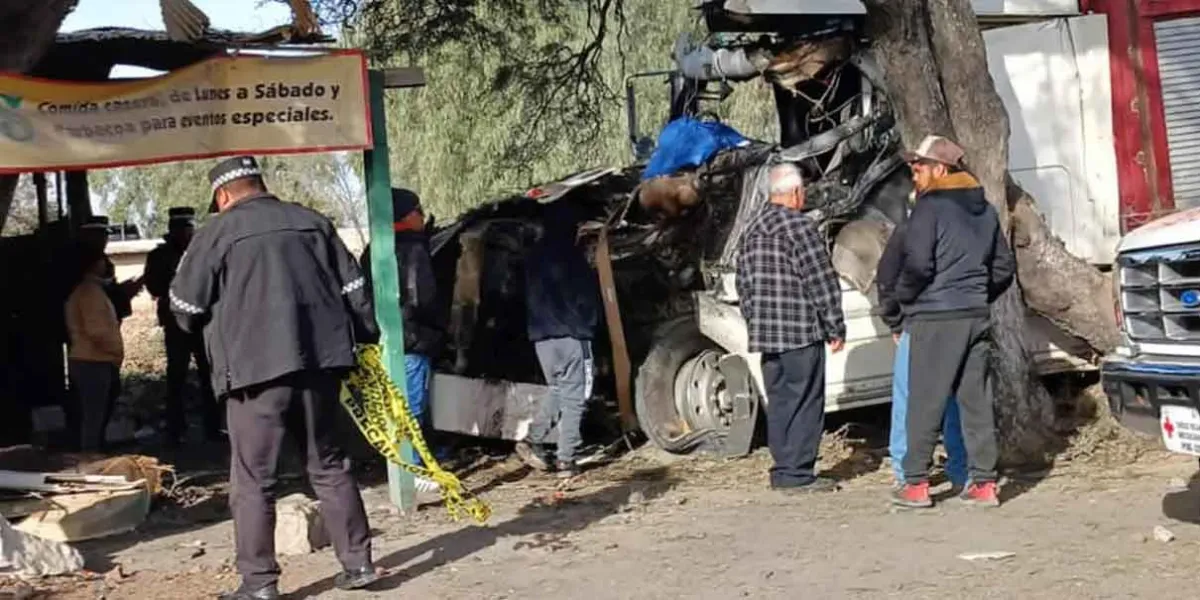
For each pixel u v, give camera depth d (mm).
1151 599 5582
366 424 6504
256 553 6000
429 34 14016
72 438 11586
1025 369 8734
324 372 6043
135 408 13586
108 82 7246
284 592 6305
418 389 9047
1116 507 7250
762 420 10000
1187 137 10203
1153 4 10203
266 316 5844
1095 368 9867
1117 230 10297
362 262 9016
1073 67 10312
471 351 10430
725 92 11602
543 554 6938
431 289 9070
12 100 7043
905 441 7582
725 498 8141
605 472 9328
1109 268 10352
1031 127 10305
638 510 7941
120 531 7680
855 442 9828
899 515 7367
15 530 6625
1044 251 8938
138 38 8602
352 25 13422
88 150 7207
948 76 8562
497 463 9875
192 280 5906
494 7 14492
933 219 7180
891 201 9703
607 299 9766
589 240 9742
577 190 10656
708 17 10359
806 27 10445
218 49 7730
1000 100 8688
